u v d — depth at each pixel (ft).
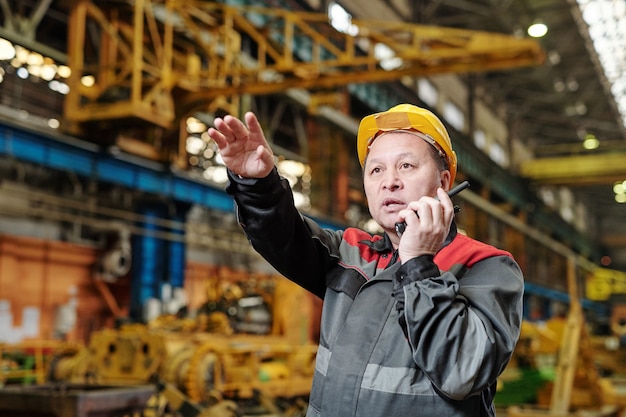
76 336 71.31
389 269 7.33
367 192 7.71
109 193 78.69
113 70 61.82
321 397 7.07
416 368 6.59
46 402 25.18
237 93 67.56
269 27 76.43
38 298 67.05
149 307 70.59
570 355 38.34
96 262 74.59
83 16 62.23
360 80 70.28
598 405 43.37
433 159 7.45
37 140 56.75
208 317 49.14
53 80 77.77
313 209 101.45
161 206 77.46
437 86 147.33
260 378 47.98
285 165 122.31
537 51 65.67
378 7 125.49
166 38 63.57
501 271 6.86
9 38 61.05
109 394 26.32
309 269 8.09
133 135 78.89
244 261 101.40
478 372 6.02
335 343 7.14
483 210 142.92
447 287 6.28
